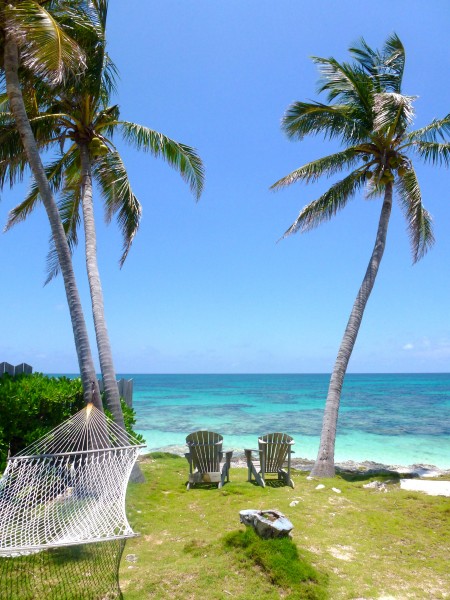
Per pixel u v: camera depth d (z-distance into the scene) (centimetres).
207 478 759
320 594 395
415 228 1077
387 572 448
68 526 430
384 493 727
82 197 880
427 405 3039
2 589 381
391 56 1015
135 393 4712
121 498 463
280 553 441
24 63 686
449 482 812
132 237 969
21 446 657
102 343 808
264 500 664
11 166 900
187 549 479
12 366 820
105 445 642
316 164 1021
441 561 480
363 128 968
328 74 982
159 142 916
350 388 5488
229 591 394
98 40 834
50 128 893
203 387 6194
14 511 459
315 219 1077
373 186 1211
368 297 968
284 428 1875
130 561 456
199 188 1005
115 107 947
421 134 992
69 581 404
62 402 730
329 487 760
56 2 811
